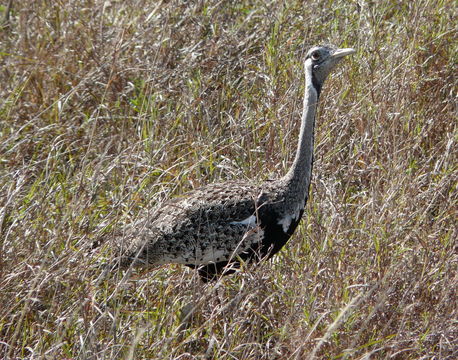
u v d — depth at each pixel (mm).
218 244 9461
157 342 8352
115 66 12977
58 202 10469
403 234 10312
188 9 14094
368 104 12258
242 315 9211
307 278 8898
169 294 9594
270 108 12242
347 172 11625
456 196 10898
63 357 8242
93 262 9461
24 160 11633
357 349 8023
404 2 14328
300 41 13719
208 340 8906
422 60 13148
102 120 12617
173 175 10844
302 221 10477
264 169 11398
